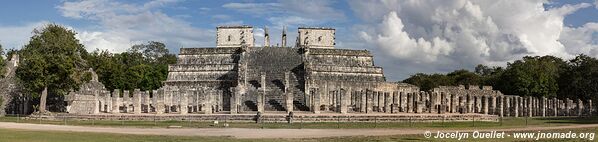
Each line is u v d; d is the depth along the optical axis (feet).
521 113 370.73
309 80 334.65
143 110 307.99
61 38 358.02
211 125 223.10
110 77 421.59
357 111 317.83
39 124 223.92
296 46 409.90
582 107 391.04
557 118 316.81
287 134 179.22
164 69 449.89
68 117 261.85
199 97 320.70
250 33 418.92
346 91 305.53
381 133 183.01
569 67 473.26
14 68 342.64
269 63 368.27
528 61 488.02
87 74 327.88
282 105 312.91
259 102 292.40
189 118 253.03
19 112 325.62
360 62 395.14
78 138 158.61
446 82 554.87
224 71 371.76
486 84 509.76
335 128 209.97
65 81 299.79
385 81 391.45
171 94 320.50
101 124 227.20
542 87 425.69
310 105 318.86
